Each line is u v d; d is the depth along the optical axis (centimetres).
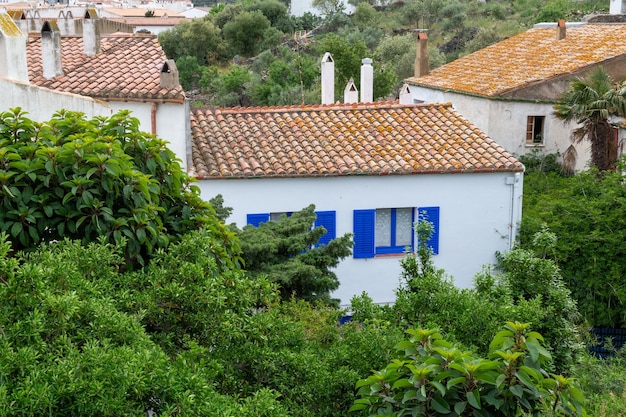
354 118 2223
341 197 1958
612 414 936
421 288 1029
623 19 4031
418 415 708
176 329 788
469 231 2031
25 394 550
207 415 628
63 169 841
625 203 2039
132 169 881
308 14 7481
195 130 2100
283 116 2209
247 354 794
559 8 5897
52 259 705
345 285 1980
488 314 992
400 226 2020
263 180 1917
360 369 855
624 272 2017
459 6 6366
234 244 1010
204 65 6475
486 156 2042
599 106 2422
